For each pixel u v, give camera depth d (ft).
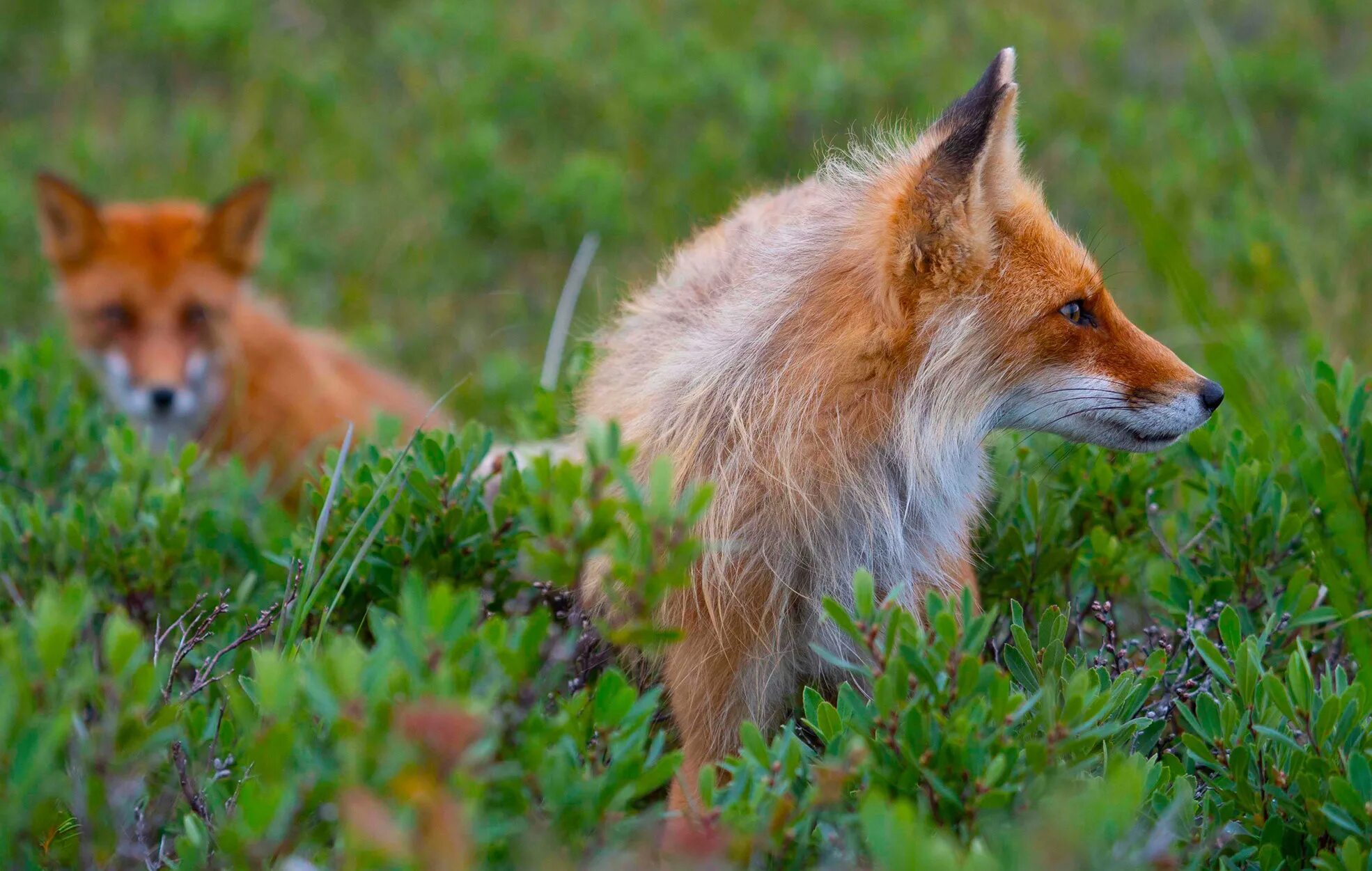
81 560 25.52
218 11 67.87
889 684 16.85
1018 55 66.80
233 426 41.14
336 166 59.26
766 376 22.62
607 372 27.89
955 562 23.91
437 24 70.79
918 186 22.31
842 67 63.67
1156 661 20.95
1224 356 28.14
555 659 16.79
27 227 53.31
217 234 41.96
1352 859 16.79
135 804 18.21
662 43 67.31
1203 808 19.48
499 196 55.77
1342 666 23.34
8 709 13.26
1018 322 23.20
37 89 65.00
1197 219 50.19
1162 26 71.77
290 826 14.75
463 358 49.42
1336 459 26.30
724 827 15.38
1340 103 59.16
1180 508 30.58
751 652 22.53
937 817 16.83
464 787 13.41
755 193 42.68
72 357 43.80
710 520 21.98
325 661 14.99
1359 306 44.78
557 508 15.46
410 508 24.97
